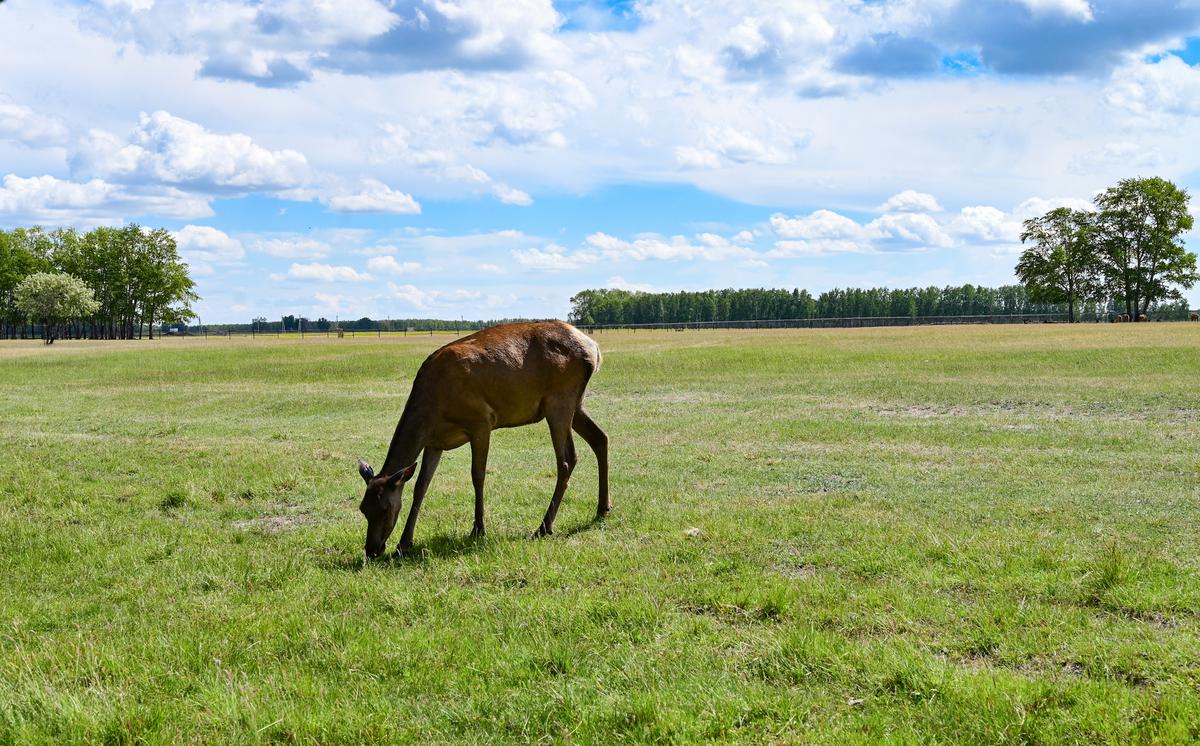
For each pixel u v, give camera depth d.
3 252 112.25
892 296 151.12
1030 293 96.75
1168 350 30.69
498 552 8.02
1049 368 28.39
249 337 94.62
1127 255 87.50
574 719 4.47
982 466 12.81
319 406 24.36
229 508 10.91
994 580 6.72
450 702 4.76
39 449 16.14
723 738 4.23
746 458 14.30
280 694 4.82
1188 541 7.94
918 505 10.02
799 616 5.96
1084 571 6.82
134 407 25.59
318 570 7.73
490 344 9.16
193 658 5.39
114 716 4.44
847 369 30.98
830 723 4.37
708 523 9.05
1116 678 4.89
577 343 9.66
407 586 7.09
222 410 24.52
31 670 5.09
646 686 4.84
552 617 6.02
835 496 10.70
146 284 117.75
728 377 29.64
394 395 26.36
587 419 9.91
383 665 5.30
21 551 8.54
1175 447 13.96
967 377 27.11
